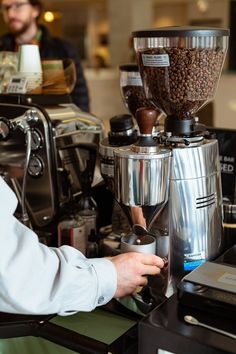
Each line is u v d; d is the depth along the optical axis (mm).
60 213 1183
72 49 2744
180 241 892
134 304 886
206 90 896
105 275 811
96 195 1217
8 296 739
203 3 9703
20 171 1222
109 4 8180
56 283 769
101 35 12711
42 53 2693
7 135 1188
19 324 867
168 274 896
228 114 6586
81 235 1103
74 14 12602
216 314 737
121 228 1045
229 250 948
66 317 884
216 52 872
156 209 851
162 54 856
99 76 6906
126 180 826
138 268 846
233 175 1177
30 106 1174
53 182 1178
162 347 724
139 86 1124
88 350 795
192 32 832
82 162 1227
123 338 814
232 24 9414
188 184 875
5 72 1335
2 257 739
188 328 715
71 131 1232
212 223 929
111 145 1015
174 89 881
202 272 818
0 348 881
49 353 856
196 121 981
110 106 6551
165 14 11477
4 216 760
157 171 812
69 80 1365
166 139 886
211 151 903
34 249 769
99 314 894
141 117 812
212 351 669
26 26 2631
